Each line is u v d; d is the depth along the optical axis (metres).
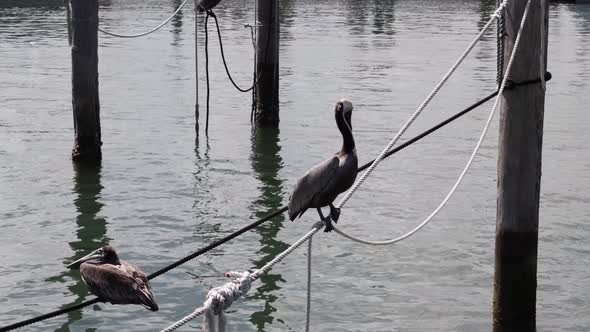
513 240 11.56
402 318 13.21
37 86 35.34
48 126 27.41
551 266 15.37
